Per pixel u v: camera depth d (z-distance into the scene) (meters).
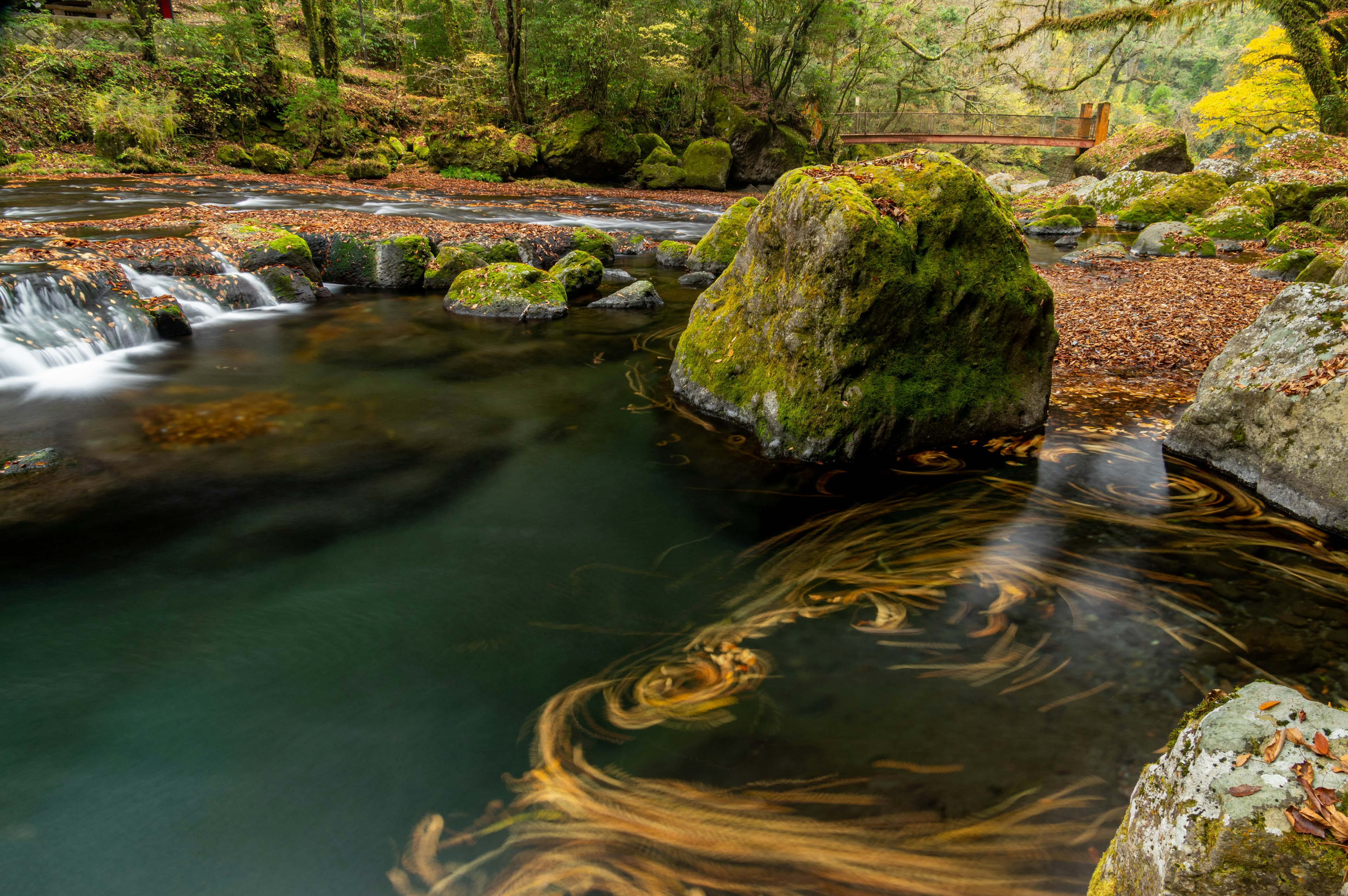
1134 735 2.54
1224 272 12.14
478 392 6.41
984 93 46.19
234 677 2.82
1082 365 6.97
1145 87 63.50
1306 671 2.87
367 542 3.89
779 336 5.14
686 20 26.67
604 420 5.77
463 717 2.63
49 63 19.36
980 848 2.09
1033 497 4.43
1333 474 3.95
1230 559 3.71
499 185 23.03
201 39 21.97
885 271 4.62
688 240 15.65
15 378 6.02
